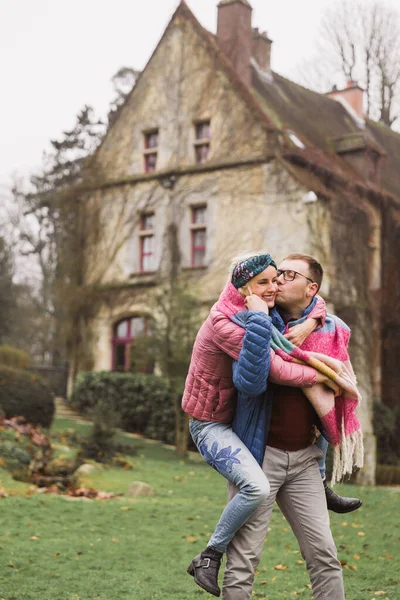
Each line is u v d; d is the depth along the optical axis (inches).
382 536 308.5
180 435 697.0
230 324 146.3
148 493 418.9
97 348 918.4
